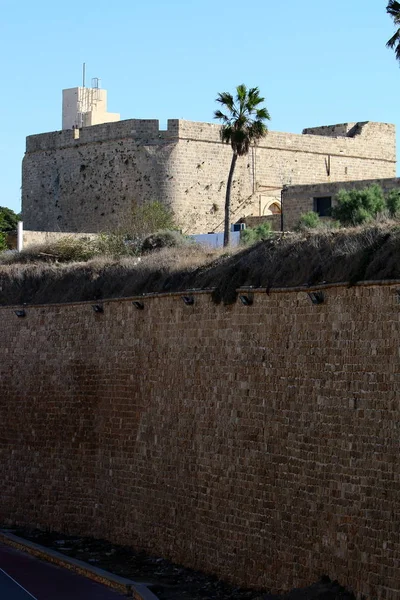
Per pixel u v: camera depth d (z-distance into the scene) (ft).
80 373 125.59
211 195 256.11
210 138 256.52
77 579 101.24
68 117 298.15
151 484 110.93
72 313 127.75
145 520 111.65
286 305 91.25
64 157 269.23
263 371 93.81
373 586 78.43
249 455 95.04
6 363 137.08
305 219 193.26
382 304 79.82
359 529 80.48
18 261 177.17
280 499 90.43
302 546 87.20
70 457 125.70
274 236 99.60
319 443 85.87
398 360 77.92
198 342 104.37
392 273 79.51
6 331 137.80
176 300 108.78
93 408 123.13
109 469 119.14
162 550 108.17
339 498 82.99
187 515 104.06
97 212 261.24
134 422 115.34
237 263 100.48
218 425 100.01
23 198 279.28
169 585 95.81
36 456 130.62
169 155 252.21
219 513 98.73
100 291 125.08
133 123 254.68
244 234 196.54
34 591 95.30
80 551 113.60
